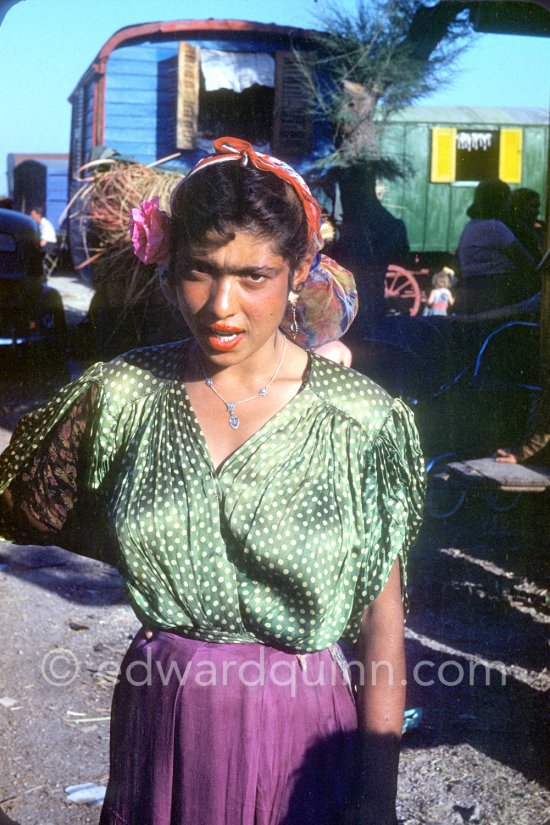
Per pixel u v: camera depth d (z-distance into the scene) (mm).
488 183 6500
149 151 12695
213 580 1530
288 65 12055
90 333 9539
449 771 3260
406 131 15094
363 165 10906
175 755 1569
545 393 5090
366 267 10367
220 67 12305
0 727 3469
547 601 4676
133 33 12164
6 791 3082
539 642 4297
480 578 5055
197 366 1609
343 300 2281
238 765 1540
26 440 1711
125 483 1571
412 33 10039
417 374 6137
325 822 1575
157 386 1627
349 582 1551
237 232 1421
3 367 10539
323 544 1505
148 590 1562
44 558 5320
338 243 10500
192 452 1554
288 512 1518
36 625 4379
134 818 1612
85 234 8547
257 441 1551
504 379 6082
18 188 24828
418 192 15281
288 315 1649
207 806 1551
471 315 6238
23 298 10398
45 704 3658
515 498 6086
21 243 10492
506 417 6023
